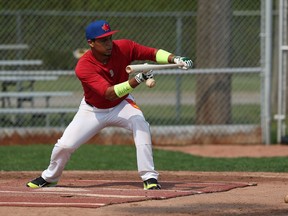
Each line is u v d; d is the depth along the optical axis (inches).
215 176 984.3
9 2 1871.3
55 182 876.0
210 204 748.6
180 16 1675.7
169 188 865.5
